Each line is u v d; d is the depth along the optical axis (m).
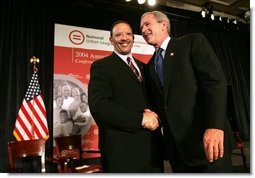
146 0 5.46
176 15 6.02
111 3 5.09
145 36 1.55
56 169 4.07
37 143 3.20
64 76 4.41
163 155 1.63
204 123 1.30
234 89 6.79
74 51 4.57
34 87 3.74
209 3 6.57
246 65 7.37
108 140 1.55
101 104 1.48
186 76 1.34
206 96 1.24
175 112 1.32
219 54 6.83
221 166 1.25
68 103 4.36
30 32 4.36
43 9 4.54
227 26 6.88
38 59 3.94
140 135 1.55
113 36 1.72
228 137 1.32
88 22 4.92
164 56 1.45
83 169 2.99
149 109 1.61
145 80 1.66
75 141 3.58
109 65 1.65
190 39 1.40
